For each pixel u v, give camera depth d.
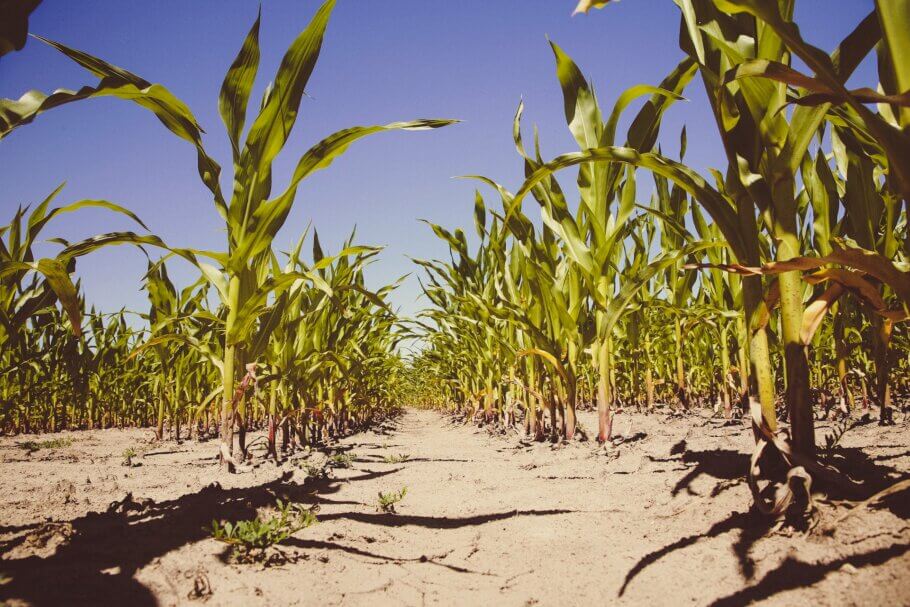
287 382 4.19
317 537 1.85
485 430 6.34
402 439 6.04
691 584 1.34
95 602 1.20
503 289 5.36
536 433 4.51
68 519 1.88
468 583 1.57
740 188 1.87
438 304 6.88
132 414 7.53
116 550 1.53
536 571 1.63
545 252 3.90
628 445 3.41
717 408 5.06
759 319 1.78
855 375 4.01
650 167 1.97
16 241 3.31
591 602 1.38
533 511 2.24
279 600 1.35
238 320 2.88
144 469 3.13
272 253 3.51
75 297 1.93
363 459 3.97
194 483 2.61
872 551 1.23
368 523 2.10
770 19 1.25
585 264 3.46
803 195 3.51
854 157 2.48
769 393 1.75
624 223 3.40
